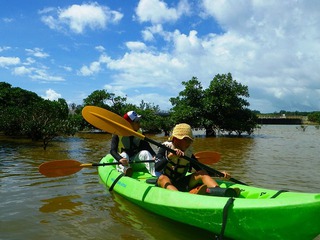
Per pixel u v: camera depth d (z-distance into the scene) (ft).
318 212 10.51
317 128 143.84
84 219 14.73
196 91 78.64
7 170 26.18
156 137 74.95
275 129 131.95
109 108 94.22
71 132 50.83
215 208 12.18
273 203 11.09
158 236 12.89
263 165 30.50
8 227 13.66
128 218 14.90
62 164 19.20
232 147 50.26
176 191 14.33
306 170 27.73
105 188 20.18
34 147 45.52
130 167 19.53
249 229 11.51
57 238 12.59
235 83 78.74
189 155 16.06
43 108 63.00
